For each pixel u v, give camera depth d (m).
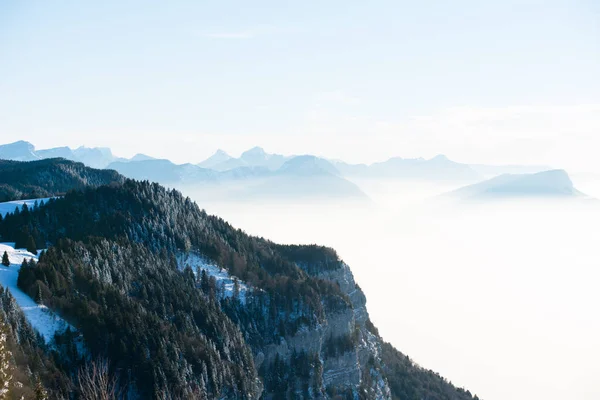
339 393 179.50
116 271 154.62
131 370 119.88
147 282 159.62
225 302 176.00
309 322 178.25
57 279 133.75
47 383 101.75
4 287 128.00
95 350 120.88
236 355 149.12
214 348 141.88
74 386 104.62
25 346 108.25
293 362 170.38
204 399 124.56
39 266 135.75
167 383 119.56
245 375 142.25
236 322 171.00
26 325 114.88
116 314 129.50
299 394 164.25
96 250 157.75
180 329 145.12
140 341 126.19
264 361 167.25
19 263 145.75
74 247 154.50
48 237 178.88
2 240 171.50
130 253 170.75
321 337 180.38
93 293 136.62
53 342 117.75
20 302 124.25
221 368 136.50
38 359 104.12
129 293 152.38
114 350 122.00
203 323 154.00
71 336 120.12
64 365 113.12
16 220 181.25
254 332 170.88
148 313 138.88
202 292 174.88
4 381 63.47
